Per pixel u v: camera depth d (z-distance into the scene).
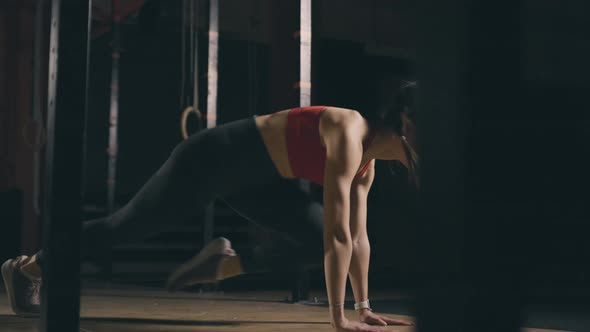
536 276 0.33
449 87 0.33
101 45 8.60
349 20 8.36
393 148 1.70
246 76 9.33
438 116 0.34
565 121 8.66
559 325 2.65
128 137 9.01
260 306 3.34
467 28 0.32
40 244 7.65
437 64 0.34
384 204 7.93
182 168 1.93
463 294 0.32
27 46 7.86
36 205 2.56
